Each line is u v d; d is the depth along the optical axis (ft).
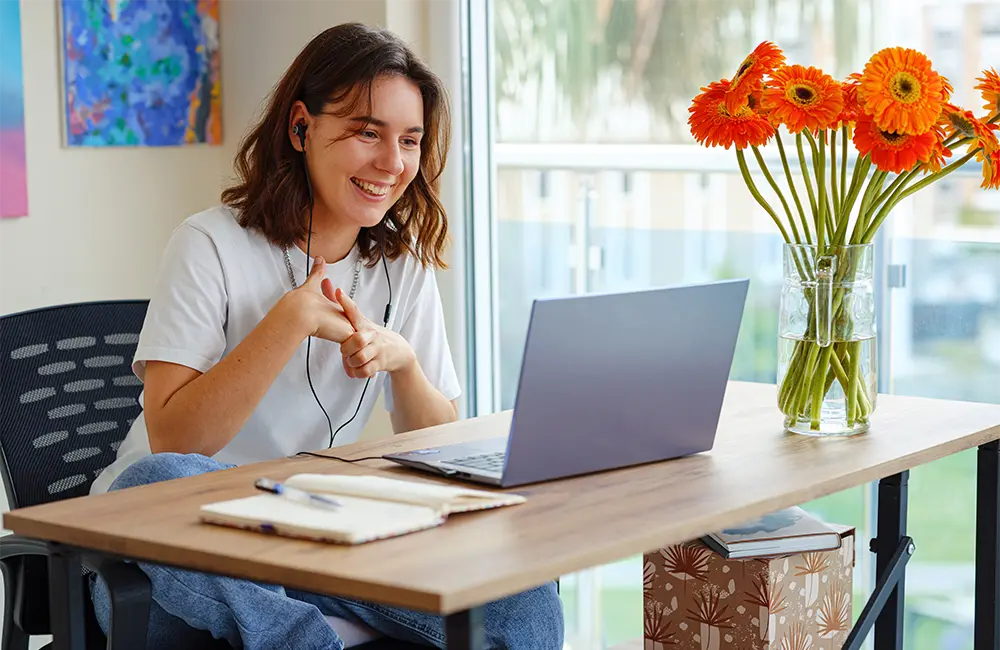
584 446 4.63
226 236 6.20
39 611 5.64
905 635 8.41
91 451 6.48
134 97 9.73
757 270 8.53
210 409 5.60
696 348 4.84
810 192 5.42
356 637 5.50
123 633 4.22
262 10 10.18
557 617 5.68
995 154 5.30
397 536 3.82
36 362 6.37
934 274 8.02
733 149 8.53
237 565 3.62
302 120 6.23
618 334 4.58
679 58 8.70
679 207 8.82
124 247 9.78
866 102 5.03
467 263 9.83
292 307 5.74
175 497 4.34
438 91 6.46
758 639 5.95
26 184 8.95
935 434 5.40
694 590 6.16
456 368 9.88
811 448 5.13
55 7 9.19
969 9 7.61
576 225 9.32
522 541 3.76
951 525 8.18
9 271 8.95
